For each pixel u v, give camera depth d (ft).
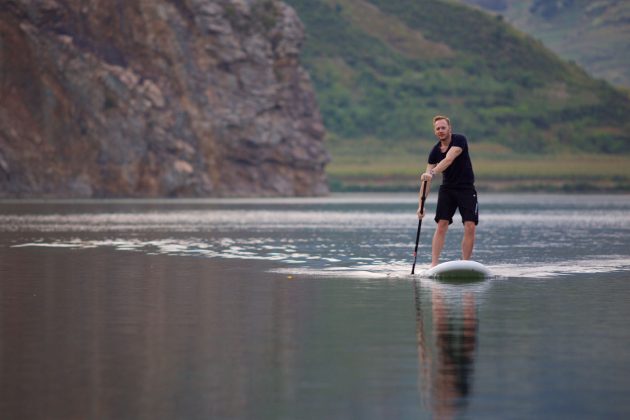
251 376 102.63
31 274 212.84
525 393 95.50
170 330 132.05
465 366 107.65
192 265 238.07
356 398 93.61
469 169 210.59
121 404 91.30
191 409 89.71
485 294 173.88
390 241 340.59
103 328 133.49
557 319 142.10
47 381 100.32
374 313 148.46
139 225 457.27
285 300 164.86
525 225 492.54
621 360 110.93
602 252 291.38
